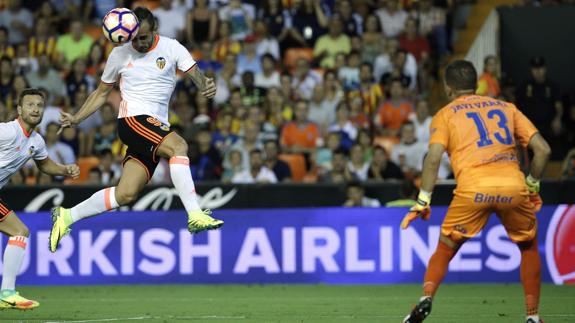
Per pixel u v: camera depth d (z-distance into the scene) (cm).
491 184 2409
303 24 6481
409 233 4328
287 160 5300
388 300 3703
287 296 3875
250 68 6209
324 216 4366
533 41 6075
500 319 3055
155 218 4400
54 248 2838
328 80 5797
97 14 7100
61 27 6875
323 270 4356
